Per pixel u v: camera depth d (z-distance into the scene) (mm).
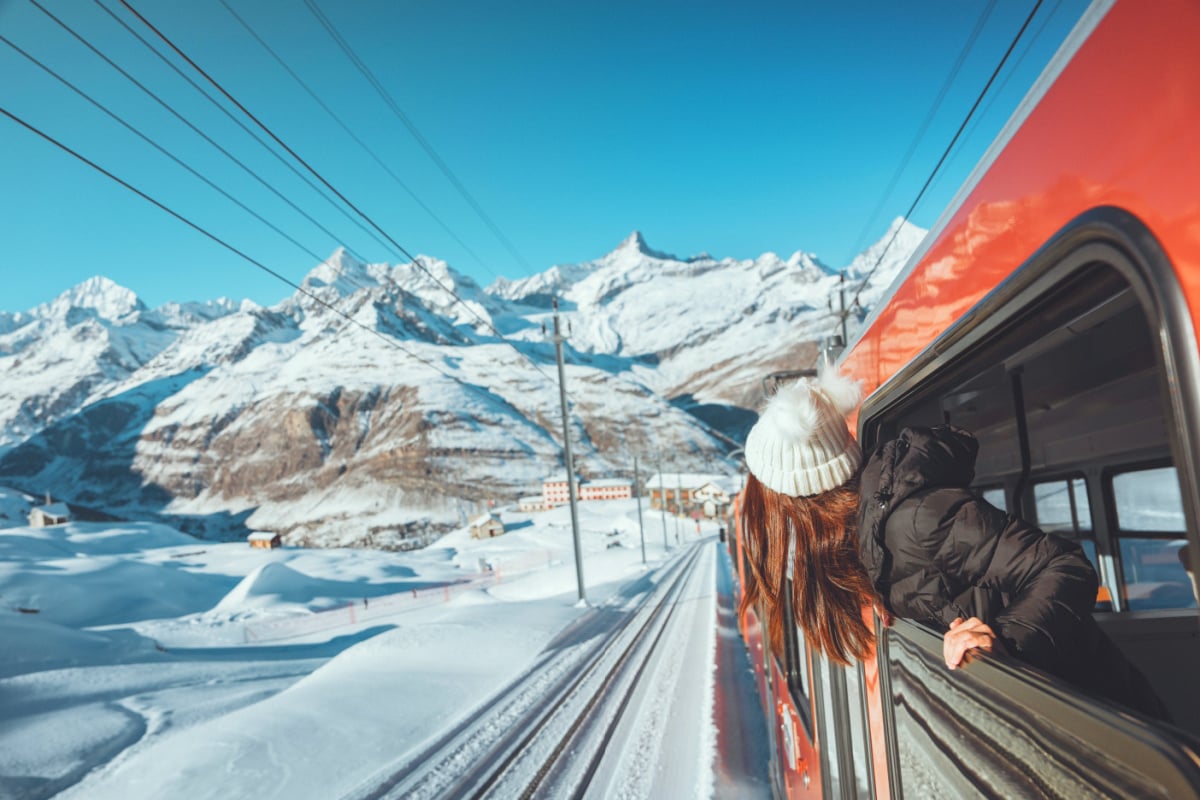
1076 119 913
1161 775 654
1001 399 2393
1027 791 965
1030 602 1089
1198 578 720
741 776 7383
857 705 2100
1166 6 715
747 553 1896
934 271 1554
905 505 1309
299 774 8344
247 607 58156
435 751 9055
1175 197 730
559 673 13594
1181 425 732
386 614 49688
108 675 23047
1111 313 1194
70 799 8727
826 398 1578
